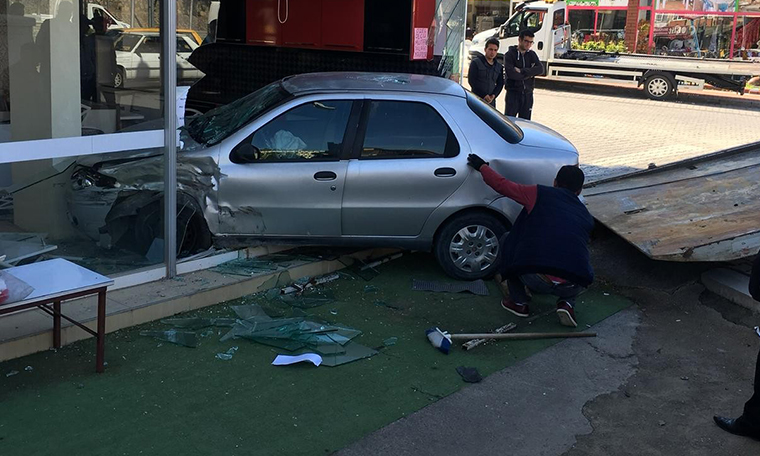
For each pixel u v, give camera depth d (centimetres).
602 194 832
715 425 449
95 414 418
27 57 516
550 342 555
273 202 617
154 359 488
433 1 1024
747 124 1745
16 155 503
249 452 391
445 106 645
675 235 664
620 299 649
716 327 596
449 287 647
